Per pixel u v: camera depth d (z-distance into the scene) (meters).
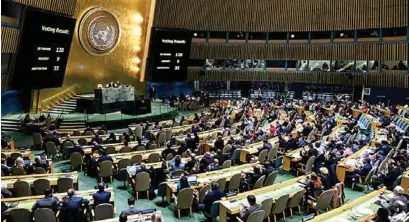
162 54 26.50
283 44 31.08
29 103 21.45
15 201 7.68
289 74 31.44
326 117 21.47
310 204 8.91
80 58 23.98
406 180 10.10
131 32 26.89
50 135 14.62
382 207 6.95
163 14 30.69
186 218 8.83
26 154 12.33
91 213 7.67
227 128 17.47
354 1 27.47
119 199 10.04
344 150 13.05
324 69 30.30
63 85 23.17
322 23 29.11
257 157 12.93
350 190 11.25
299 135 15.50
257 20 30.88
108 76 25.98
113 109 21.95
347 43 28.56
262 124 20.41
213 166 11.02
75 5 22.22
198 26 31.12
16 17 18.81
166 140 16.41
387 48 26.52
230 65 32.69
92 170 11.83
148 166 10.90
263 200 7.68
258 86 32.94
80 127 19.16
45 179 9.10
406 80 25.84
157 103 28.06
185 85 32.44
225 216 7.72
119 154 12.29
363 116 22.44
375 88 28.12
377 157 11.87
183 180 8.84
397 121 20.38
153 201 9.92
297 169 12.48
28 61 18.64
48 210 6.86
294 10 30.02
